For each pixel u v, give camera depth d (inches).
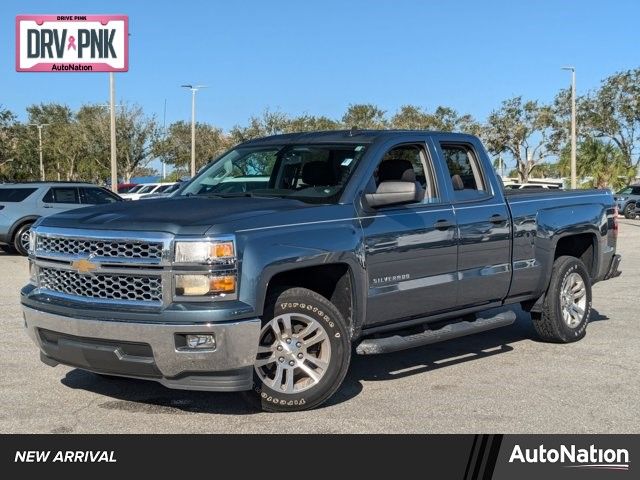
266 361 218.4
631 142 2105.1
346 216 233.3
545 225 303.6
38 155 2383.1
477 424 217.5
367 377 269.4
